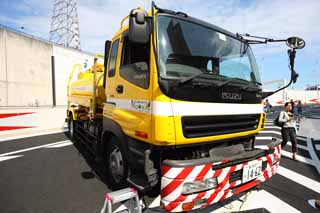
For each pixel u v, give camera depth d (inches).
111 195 80.3
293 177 159.0
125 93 104.9
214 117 90.6
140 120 90.0
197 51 96.2
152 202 113.3
